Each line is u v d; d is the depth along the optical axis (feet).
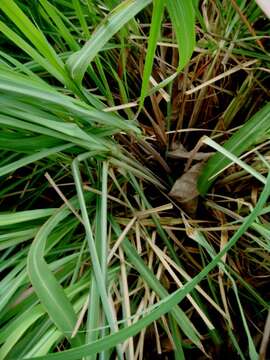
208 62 1.71
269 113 1.36
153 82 1.62
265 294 1.77
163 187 1.74
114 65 1.81
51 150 1.36
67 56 1.57
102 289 1.17
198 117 1.85
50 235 1.52
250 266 1.76
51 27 1.63
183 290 0.92
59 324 1.11
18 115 1.22
